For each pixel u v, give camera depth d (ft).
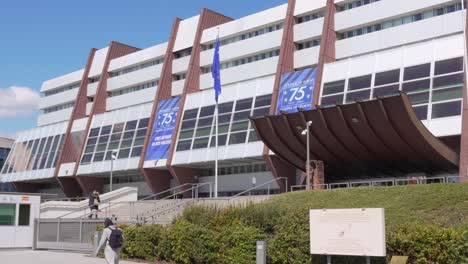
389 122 104.73
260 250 50.29
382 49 152.76
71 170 215.10
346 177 139.33
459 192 79.46
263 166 164.86
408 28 148.56
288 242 50.14
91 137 215.31
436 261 42.04
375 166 127.75
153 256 66.39
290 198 101.76
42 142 240.94
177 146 176.35
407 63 133.49
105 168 199.00
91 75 244.63
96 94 230.27
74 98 253.03
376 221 41.04
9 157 256.73
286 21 170.30
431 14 147.13
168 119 185.88
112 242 46.60
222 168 176.96
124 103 224.94
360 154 121.49
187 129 176.55
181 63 202.28
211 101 175.42
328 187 125.39
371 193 90.74
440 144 112.27
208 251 58.29
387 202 84.28
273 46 175.52
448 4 143.33
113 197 155.33
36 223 94.38
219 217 62.39
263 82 163.94
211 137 166.81
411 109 101.19
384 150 116.67
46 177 225.15
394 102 100.83
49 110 272.51
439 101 123.24
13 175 245.65
